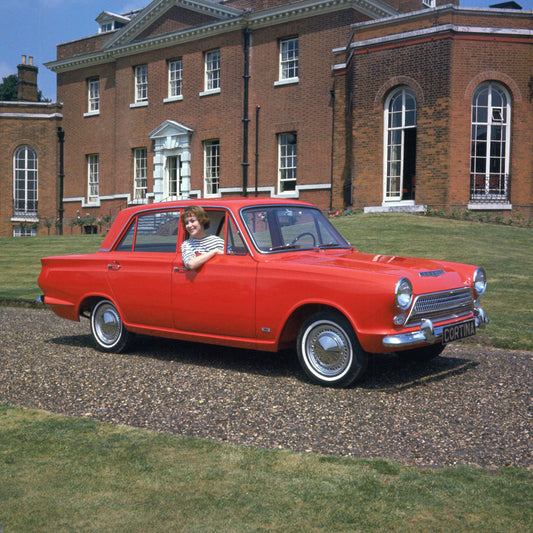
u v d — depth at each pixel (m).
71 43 29.34
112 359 6.05
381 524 2.68
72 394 4.80
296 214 5.94
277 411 4.32
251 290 5.25
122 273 6.14
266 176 22.97
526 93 17.53
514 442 3.69
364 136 18.75
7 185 30.30
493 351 6.15
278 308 5.11
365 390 4.83
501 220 17.14
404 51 17.78
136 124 26.62
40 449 3.59
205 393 4.78
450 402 4.49
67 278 6.63
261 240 5.46
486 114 17.70
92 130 28.33
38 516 2.77
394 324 4.66
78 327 7.91
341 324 4.85
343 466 3.31
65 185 29.48
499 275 10.16
